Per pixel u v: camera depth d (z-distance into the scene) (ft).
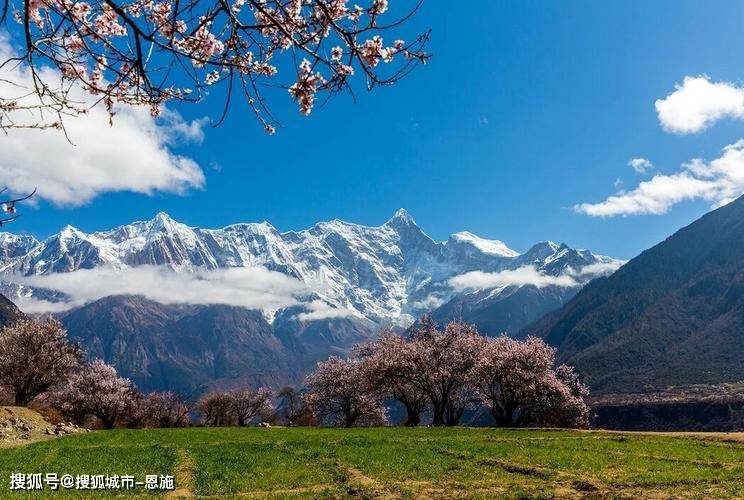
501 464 92.99
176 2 18.98
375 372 252.21
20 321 250.98
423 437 146.72
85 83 20.77
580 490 71.87
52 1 19.02
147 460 101.40
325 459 102.58
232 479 82.79
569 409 230.89
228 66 20.42
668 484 73.41
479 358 235.81
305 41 20.75
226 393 418.31
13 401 258.37
